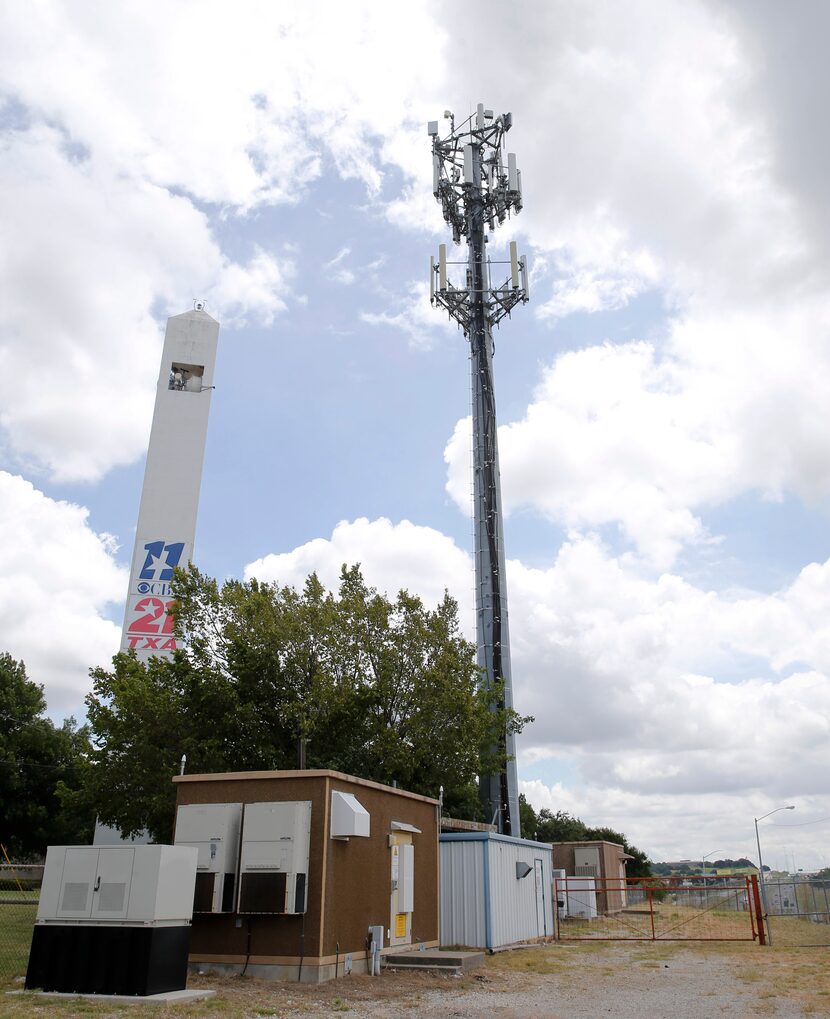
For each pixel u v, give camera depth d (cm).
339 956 1548
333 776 1591
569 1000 1416
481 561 4475
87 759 2817
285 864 1483
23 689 5831
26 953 1700
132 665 2930
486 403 4891
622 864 5494
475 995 1456
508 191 5369
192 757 2580
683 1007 1345
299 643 2838
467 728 2947
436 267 5266
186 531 5228
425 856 2106
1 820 5494
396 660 2978
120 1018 1046
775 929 3275
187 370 5681
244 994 1298
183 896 1299
